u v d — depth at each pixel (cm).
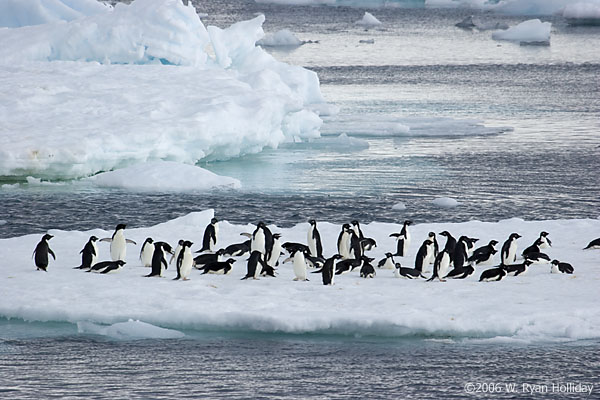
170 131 12925
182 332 5612
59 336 5559
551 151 15162
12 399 4631
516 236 7050
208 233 7494
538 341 5350
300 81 19875
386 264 7081
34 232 9475
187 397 4669
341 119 18750
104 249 7775
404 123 18212
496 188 12200
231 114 13825
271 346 5397
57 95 14412
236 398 4656
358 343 5447
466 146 15750
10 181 12444
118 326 5531
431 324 5412
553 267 6812
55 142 12131
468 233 8575
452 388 4784
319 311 5606
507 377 4925
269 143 14938
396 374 4966
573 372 4975
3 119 13288
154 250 6850
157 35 17375
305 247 7319
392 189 12081
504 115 19875
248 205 11000
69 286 6297
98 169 12569
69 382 4862
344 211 10712
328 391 4747
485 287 6325
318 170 13475
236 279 6594
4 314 5819
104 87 15038
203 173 12219
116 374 4972
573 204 11219
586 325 5403
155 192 11725
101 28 17575
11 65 16500
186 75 16200
